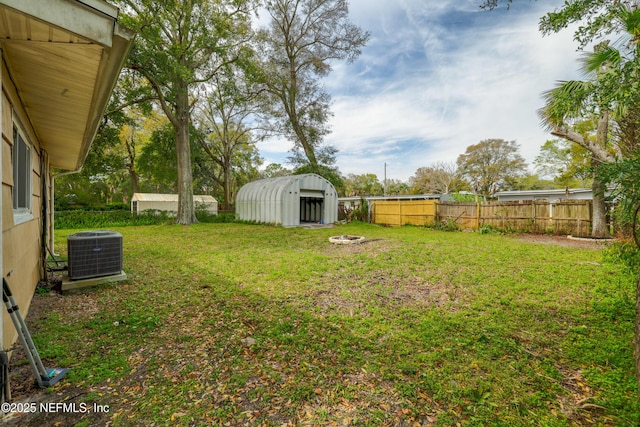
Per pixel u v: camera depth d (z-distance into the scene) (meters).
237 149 27.08
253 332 2.93
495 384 2.10
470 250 7.04
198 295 4.05
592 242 8.35
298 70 19.33
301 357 2.46
